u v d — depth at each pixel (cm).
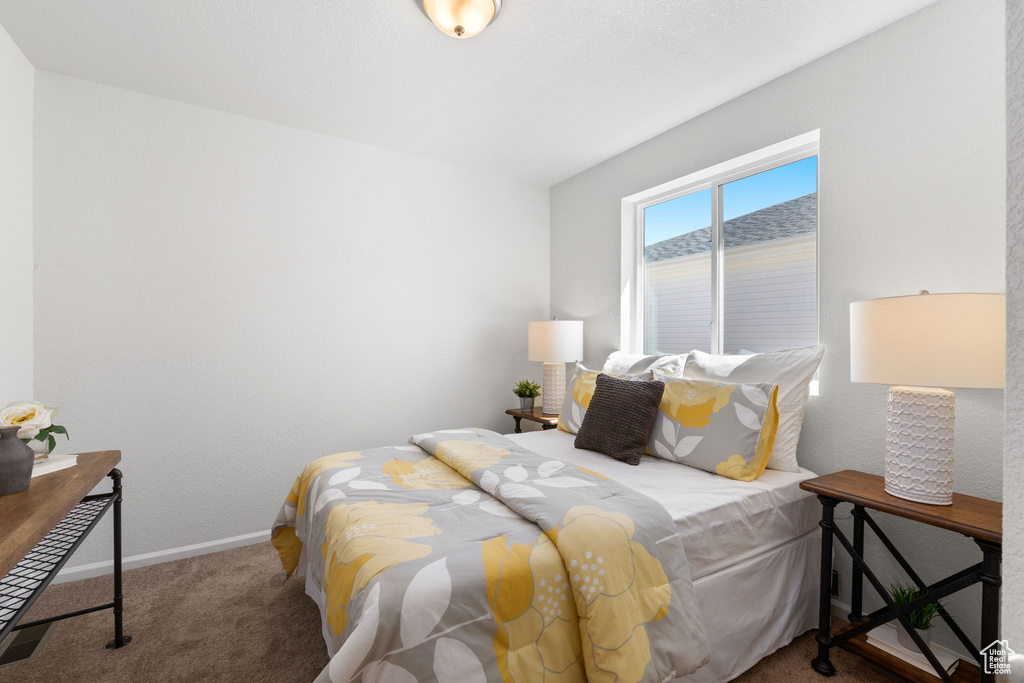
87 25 194
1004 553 48
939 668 144
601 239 341
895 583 189
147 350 248
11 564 91
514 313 373
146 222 247
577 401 278
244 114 270
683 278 302
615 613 124
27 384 218
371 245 313
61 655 176
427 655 108
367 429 313
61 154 229
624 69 225
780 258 249
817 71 216
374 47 209
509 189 371
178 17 189
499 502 162
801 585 186
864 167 200
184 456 258
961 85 174
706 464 198
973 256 171
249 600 214
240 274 272
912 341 146
